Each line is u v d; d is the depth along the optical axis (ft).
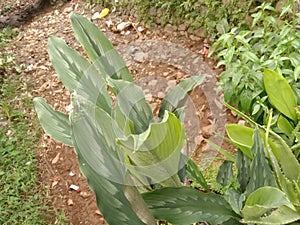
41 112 4.86
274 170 4.88
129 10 14.97
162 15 13.69
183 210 4.44
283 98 6.12
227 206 4.64
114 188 3.92
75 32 4.75
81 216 9.52
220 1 12.03
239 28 11.25
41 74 13.89
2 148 11.16
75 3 17.10
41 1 17.92
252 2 11.23
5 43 15.81
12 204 9.78
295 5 10.04
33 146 11.29
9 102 12.85
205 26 12.50
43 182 10.39
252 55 8.53
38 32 16.20
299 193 4.97
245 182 5.08
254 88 8.45
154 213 4.40
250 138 5.54
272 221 4.63
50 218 9.58
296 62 8.16
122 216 3.89
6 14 17.74
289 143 6.32
